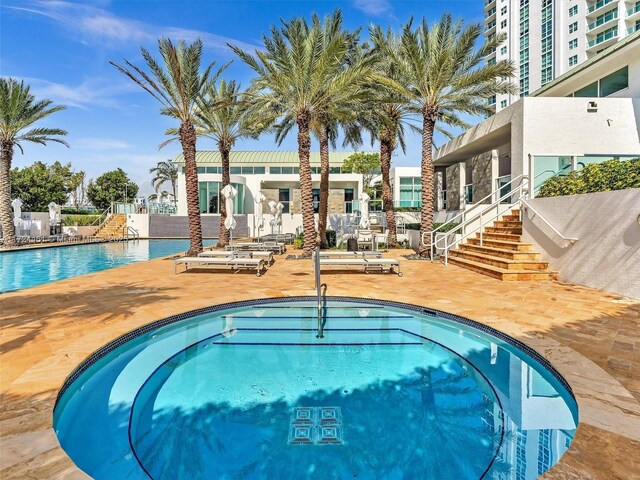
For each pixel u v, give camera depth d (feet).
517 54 160.86
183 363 14.60
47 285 26.78
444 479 7.98
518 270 29.01
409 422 10.35
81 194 187.11
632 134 40.06
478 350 15.92
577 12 136.36
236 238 91.09
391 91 46.34
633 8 124.67
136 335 16.15
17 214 77.36
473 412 10.84
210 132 61.57
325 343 16.90
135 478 8.16
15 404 9.16
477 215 39.83
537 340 14.01
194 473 8.30
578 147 39.75
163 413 10.82
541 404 11.22
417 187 98.48
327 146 57.26
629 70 47.01
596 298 21.44
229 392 12.14
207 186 104.27
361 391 12.25
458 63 40.78
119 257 56.13
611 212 22.84
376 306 22.31
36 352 12.97
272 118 50.06
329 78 43.65
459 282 27.73
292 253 53.42
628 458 6.84
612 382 10.27
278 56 40.88
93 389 12.23
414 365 14.47
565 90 57.93
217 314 21.03
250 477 8.21
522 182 38.50
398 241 61.36
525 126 39.73
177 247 74.64
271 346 16.52
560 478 6.33
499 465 8.44
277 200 115.44
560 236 27.20
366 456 8.90
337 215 92.43
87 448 9.22
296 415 10.73
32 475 6.50
